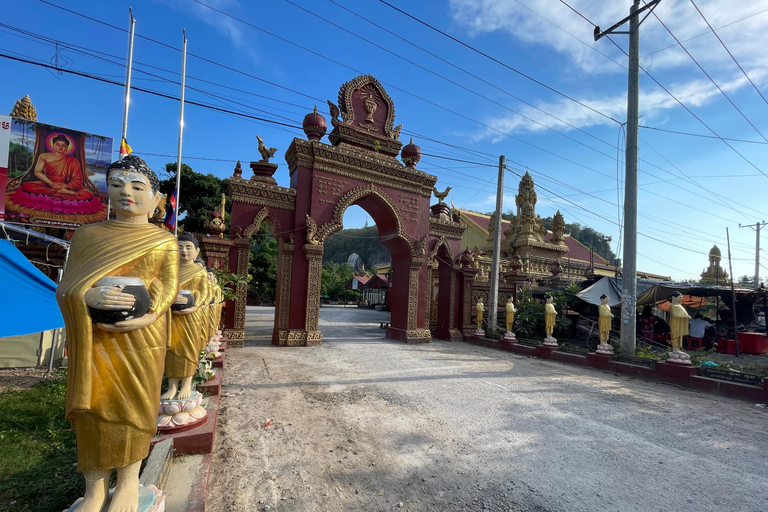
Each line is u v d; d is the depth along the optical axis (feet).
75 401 6.10
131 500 6.93
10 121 27.96
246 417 17.99
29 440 13.60
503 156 49.65
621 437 16.85
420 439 16.01
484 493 12.01
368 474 13.01
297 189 40.29
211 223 37.52
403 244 46.62
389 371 28.78
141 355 6.68
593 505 11.49
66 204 30.09
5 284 19.10
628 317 33.53
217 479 12.36
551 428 17.63
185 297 12.03
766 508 11.57
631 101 35.47
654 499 11.89
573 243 116.98
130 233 7.04
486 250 87.97
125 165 7.09
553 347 37.37
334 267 236.63
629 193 34.96
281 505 11.08
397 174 45.42
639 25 35.14
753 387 23.52
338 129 43.45
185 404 12.49
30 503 9.79
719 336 47.26
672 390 25.99
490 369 30.91
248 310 94.32
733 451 15.67
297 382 24.52
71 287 6.17
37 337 25.64
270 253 119.24
